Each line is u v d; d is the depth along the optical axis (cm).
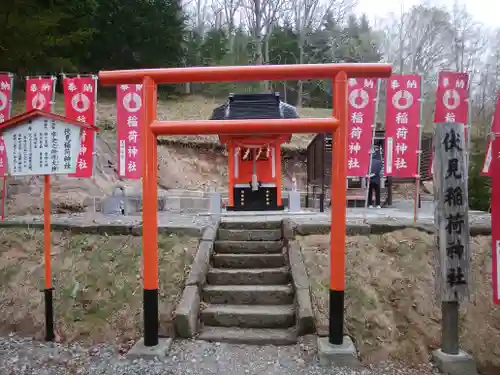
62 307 591
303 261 640
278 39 3422
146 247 509
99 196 1223
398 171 758
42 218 859
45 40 1569
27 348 525
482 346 518
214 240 710
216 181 1784
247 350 514
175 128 508
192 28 3731
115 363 484
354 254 644
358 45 3578
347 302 561
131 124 858
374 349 504
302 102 3581
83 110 817
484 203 1498
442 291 480
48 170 526
